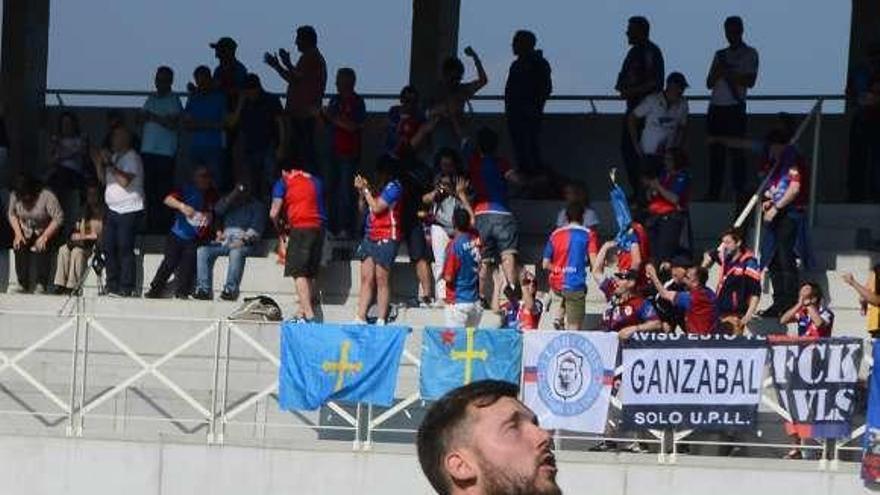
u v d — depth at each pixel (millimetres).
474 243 28297
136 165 32875
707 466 25188
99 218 33500
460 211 28375
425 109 38156
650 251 29062
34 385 28672
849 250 32594
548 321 30906
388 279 30172
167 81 35125
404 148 33219
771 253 29672
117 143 32875
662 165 32625
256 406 28562
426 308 30656
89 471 27047
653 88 33312
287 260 30125
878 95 34094
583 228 29016
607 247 28688
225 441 26703
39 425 29062
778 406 25344
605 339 25547
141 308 31812
